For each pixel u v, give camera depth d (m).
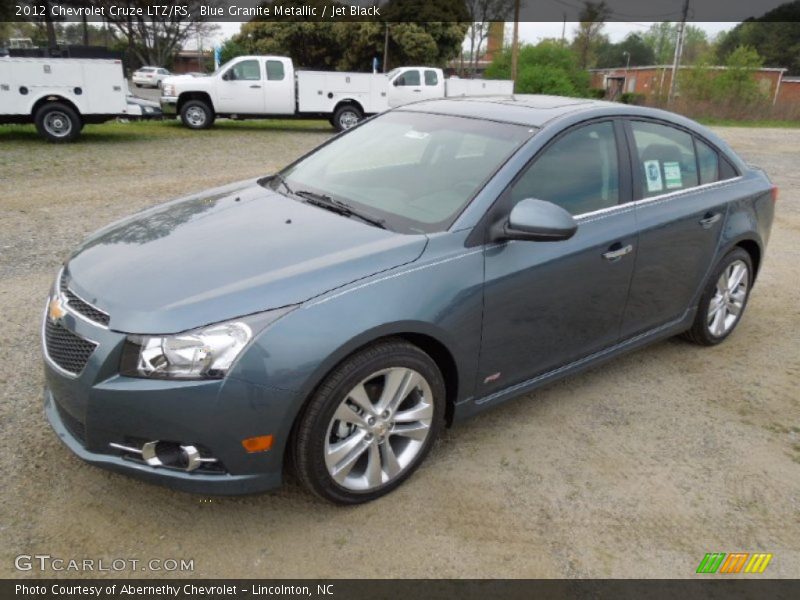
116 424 2.46
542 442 3.44
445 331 2.86
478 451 3.33
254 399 2.42
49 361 2.69
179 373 2.39
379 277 2.70
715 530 2.89
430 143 3.61
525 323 3.23
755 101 35.19
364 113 19.25
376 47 43.06
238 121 22.12
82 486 2.90
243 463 2.50
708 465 3.34
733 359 4.55
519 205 2.96
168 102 17.92
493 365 3.18
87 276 2.76
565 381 4.12
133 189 9.22
